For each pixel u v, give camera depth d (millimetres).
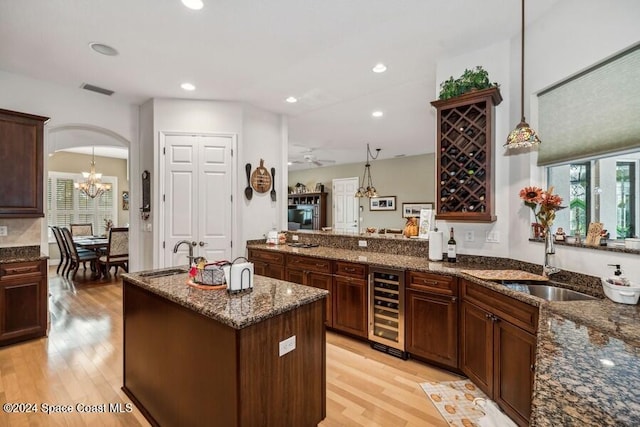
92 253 6137
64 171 7875
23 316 3039
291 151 7410
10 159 3043
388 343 2865
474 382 2289
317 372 1838
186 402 1689
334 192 9438
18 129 3094
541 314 1455
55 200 7754
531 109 2457
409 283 2727
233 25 2477
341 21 2422
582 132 2086
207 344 1560
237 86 3654
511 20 2408
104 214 8469
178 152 4004
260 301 1678
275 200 4598
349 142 6473
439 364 2596
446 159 2787
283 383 1622
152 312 1960
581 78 2092
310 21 2422
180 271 2521
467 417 2016
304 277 3539
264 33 2582
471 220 2666
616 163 2045
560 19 2195
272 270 3891
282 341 1612
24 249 3281
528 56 2480
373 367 2648
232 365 1421
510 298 1918
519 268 2549
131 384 2188
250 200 4320
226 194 4105
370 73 3312
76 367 2590
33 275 3100
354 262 3100
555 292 2057
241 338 1407
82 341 3080
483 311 2182
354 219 9000
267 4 2223
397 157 8164
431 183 7605
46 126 3512
